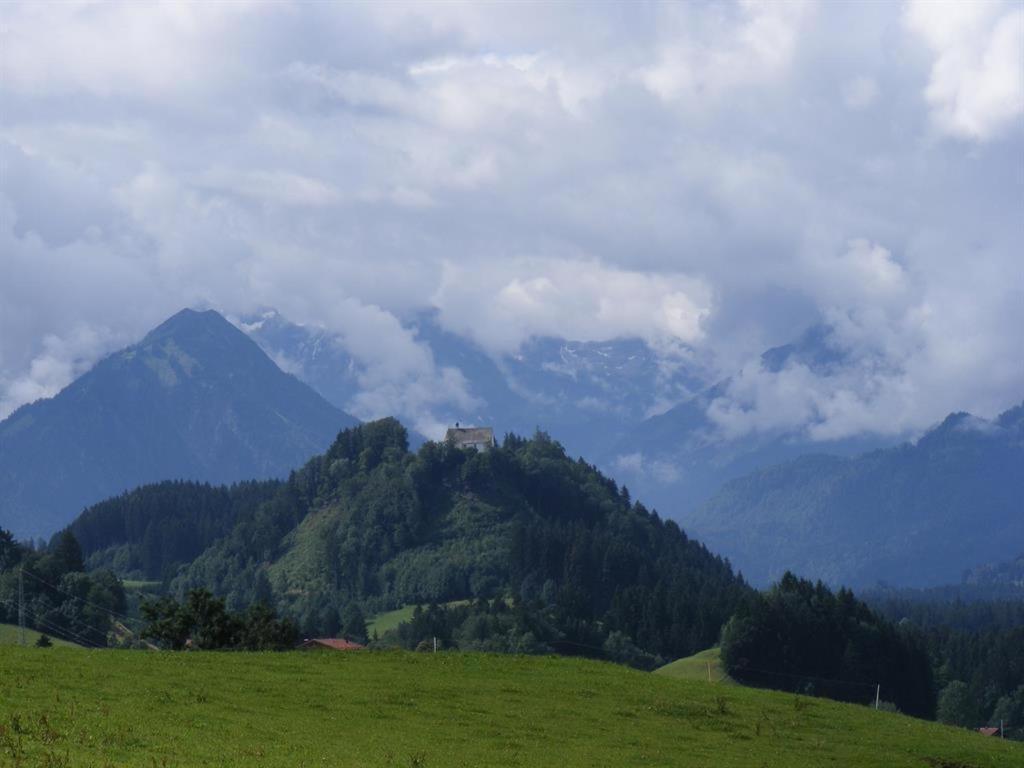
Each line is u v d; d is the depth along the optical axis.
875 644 187.75
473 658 87.50
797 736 73.38
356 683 74.19
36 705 57.94
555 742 64.88
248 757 52.56
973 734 82.25
